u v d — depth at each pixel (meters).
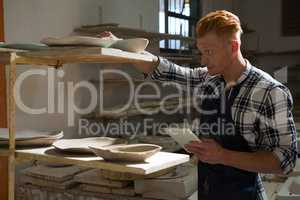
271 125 1.30
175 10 5.38
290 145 1.29
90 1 3.64
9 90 1.36
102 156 1.31
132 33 3.71
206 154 1.28
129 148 1.41
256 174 1.47
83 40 1.25
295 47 6.61
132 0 4.32
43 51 1.31
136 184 1.86
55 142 1.54
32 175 2.07
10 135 1.39
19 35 2.88
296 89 6.28
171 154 1.43
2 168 2.65
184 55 4.60
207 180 1.53
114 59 1.47
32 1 2.99
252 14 6.94
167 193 1.81
